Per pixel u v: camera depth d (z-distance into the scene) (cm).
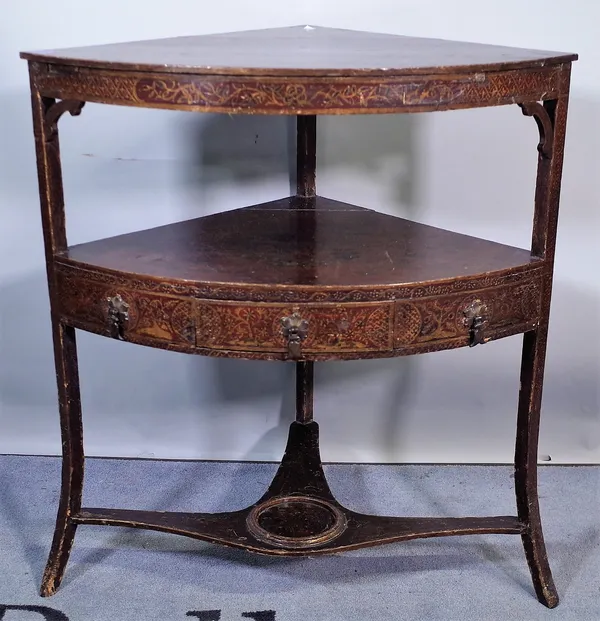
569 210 177
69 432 149
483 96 121
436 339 130
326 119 173
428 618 147
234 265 134
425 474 189
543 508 177
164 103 119
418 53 131
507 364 187
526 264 135
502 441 192
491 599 152
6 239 181
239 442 194
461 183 177
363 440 193
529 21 168
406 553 164
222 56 126
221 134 174
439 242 147
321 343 127
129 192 178
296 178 177
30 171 177
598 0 166
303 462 172
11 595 151
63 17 169
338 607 149
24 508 175
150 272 130
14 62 171
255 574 158
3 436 195
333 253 140
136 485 184
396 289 125
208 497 180
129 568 159
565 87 130
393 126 173
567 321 184
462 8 168
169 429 194
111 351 188
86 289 135
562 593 154
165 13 169
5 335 188
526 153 174
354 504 178
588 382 188
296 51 133
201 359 188
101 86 122
